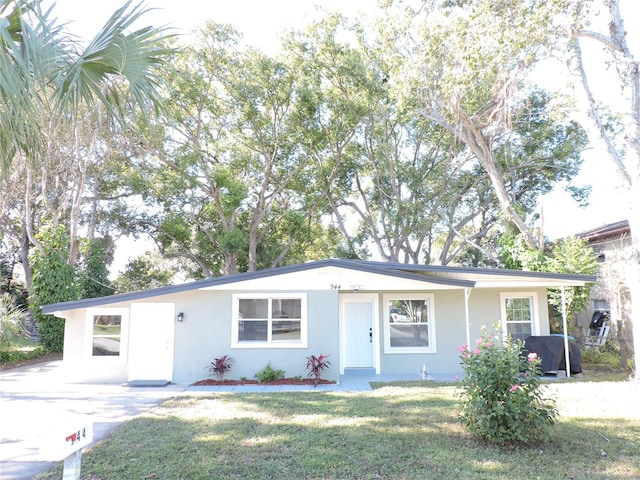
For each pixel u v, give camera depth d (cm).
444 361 1423
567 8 1116
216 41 2445
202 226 2733
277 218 2789
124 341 1270
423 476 525
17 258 3109
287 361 1255
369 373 1413
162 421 781
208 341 1262
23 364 1662
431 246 3234
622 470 539
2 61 355
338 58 2375
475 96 1691
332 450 616
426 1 1617
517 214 1809
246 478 522
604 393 994
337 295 1282
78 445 339
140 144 2255
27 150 460
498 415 621
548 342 1341
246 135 2623
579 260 1577
